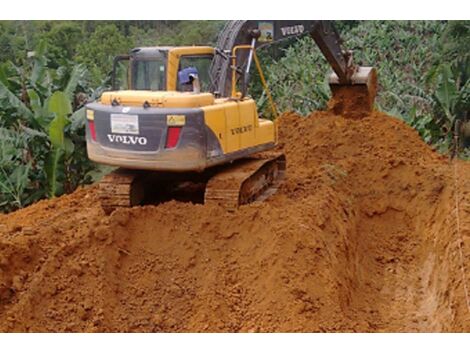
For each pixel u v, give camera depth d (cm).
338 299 940
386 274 1188
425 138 2022
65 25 3189
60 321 902
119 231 998
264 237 984
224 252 988
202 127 993
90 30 3594
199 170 1004
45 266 944
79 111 1653
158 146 996
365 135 1499
